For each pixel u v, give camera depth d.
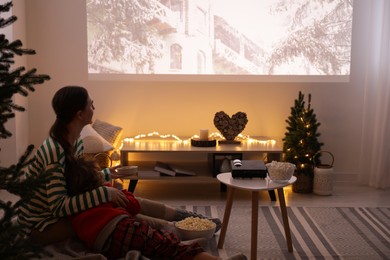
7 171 1.41
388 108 4.11
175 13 4.31
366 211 3.53
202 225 2.71
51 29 4.28
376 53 4.18
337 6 4.30
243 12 4.31
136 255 2.04
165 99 4.36
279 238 2.98
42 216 2.21
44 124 4.36
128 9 4.30
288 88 4.34
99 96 4.35
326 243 2.90
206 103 4.36
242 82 4.33
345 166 4.42
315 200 3.84
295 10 4.31
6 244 1.33
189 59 4.35
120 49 4.34
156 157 4.41
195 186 4.27
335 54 4.34
